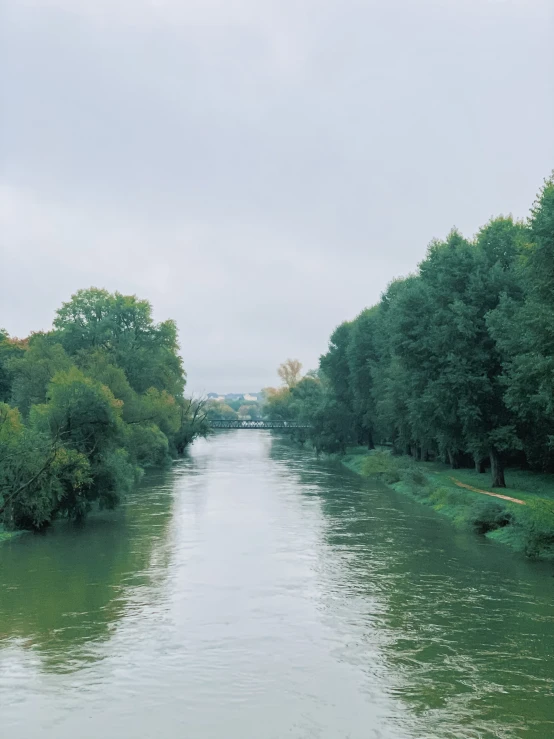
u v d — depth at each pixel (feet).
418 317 171.22
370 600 78.48
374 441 337.93
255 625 70.13
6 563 98.48
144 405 229.66
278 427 481.46
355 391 285.43
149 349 285.64
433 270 180.24
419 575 89.76
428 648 63.10
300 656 61.57
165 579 88.79
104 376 204.95
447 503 144.97
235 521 133.80
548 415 131.03
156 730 47.93
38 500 122.83
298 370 587.27
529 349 127.85
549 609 74.38
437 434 173.68
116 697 53.31
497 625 69.31
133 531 123.75
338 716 49.90
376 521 132.98
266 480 212.64
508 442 150.61
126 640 65.87
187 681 56.29
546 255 108.78
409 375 179.01
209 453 358.02
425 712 50.29
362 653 62.03
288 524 129.90
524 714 49.78
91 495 138.31
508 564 95.55
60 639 66.18
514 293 153.48
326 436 308.60
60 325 278.46
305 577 89.10
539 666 58.49
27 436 129.29
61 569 94.53
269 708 51.29
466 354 153.69
